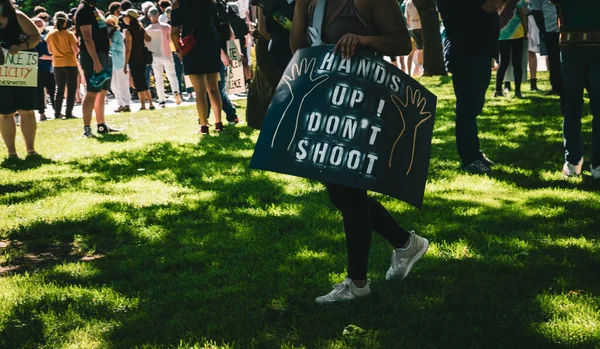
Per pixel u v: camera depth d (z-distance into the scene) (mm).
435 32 17922
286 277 4473
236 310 3980
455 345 3398
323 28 3934
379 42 3820
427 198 6125
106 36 11328
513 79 12586
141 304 4191
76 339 3758
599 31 6199
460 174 6965
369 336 3543
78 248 5496
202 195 6750
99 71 11203
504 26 11828
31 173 8297
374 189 3684
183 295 4277
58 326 3912
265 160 3754
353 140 3713
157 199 6695
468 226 5293
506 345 3365
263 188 6891
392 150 3746
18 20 9039
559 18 6430
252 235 5418
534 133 8781
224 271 4652
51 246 5559
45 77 16234
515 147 8055
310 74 3832
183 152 9117
